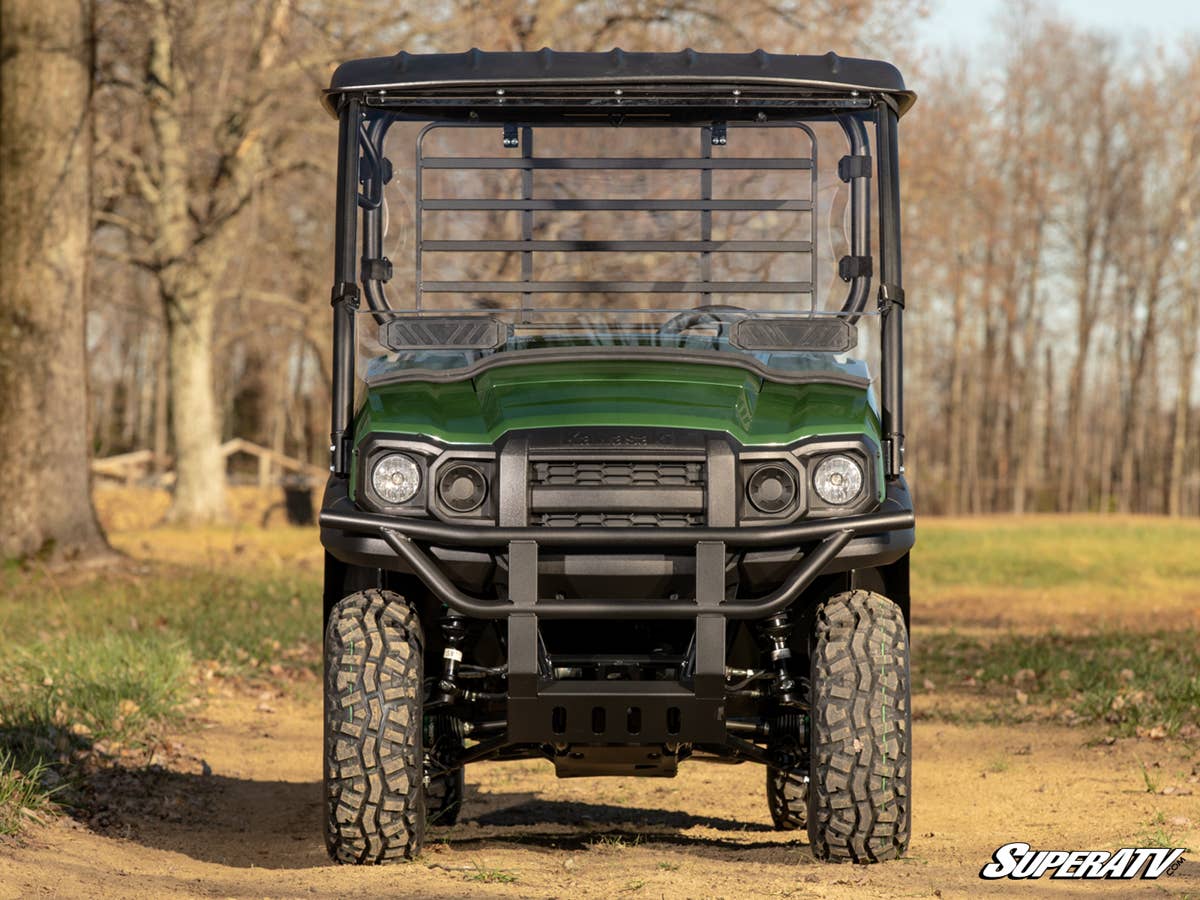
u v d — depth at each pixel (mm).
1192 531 77938
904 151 85875
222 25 56469
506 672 10328
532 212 12047
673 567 10070
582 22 48781
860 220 11852
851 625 10492
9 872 10500
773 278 12008
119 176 64750
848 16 47594
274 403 133750
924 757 17641
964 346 139000
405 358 11633
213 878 10859
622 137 11992
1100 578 49375
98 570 35406
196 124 61094
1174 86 121750
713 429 10297
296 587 35156
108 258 65812
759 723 11539
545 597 10195
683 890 9680
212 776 16359
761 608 9984
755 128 11938
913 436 146750
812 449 10305
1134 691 20391
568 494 10109
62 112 35031
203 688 21719
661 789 16453
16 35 34656
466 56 11453
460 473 10242
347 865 10547
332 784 10367
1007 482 140750
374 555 10219
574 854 11547
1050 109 126688
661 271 12031
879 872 10141
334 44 46312
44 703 16625
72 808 13422
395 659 10430
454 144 12000
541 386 10773
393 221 12008
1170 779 15172
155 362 141375
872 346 11852
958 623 35344
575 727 10195
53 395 35500
